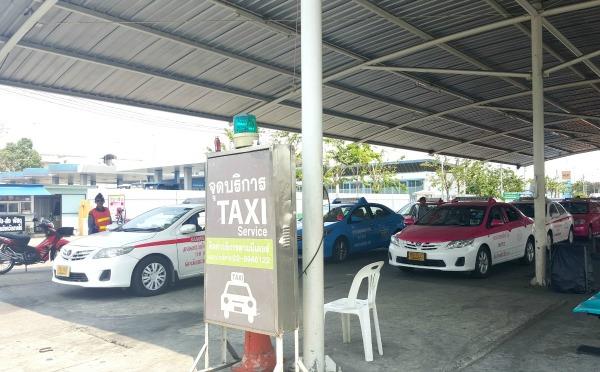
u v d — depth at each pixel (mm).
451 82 13383
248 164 4438
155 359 5500
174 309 7805
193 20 8438
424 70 11156
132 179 45031
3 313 7703
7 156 50125
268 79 11641
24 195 27344
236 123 4688
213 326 6766
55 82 10422
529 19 9141
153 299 8523
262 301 4305
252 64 10539
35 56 9062
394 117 16500
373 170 37031
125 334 6477
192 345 5969
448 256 9625
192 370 4672
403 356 5438
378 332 5523
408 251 10102
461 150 25078
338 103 14266
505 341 5969
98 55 9422
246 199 4449
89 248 8602
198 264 9531
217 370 4879
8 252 11406
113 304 8195
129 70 10062
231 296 4531
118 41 8898
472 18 9250
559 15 9445
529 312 7230
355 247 12961
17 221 17031
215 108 13398
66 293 9188
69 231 12094
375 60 10828
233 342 6066
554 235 13922
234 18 8438
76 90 10992
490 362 5250
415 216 17078
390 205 34500
